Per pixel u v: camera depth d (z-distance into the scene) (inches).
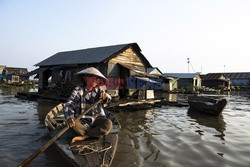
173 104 649.0
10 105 556.1
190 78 1587.1
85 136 201.8
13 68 1819.6
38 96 703.7
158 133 317.7
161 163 204.7
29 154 220.4
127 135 301.4
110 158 168.2
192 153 235.0
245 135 319.9
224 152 241.1
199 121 425.7
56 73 764.6
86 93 205.6
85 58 686.5
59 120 305.4
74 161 162.7
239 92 1737.2
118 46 686.5
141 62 732.0
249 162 214.1
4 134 288.7
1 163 197.6
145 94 690.2
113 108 502.3
